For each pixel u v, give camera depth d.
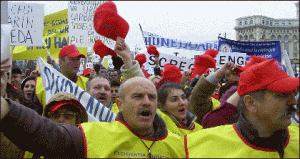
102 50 2.74
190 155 1.87
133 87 1.85
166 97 2.89
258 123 1.80
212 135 1.87
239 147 1.77
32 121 1.58
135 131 1.88
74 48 4.26
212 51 4.32
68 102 2.35
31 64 7.14
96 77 3.52
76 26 5.42
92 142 1.76
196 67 3.98
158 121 1.97
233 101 2.40
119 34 2.28
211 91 2.96
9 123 1.52
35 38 4.56
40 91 3.97
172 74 4.05
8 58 1.50
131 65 2.44
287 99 1.71
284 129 1.80
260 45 7.69
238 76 2.86
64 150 1.69
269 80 1.70
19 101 2.91
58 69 5.33
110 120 3.15
